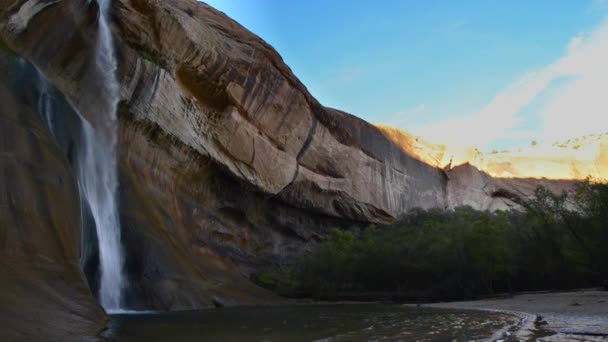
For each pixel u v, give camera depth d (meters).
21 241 12.93
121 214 29.20
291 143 59.66
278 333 12.36
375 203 72.50
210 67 45.31
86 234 21.20
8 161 14.67
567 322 13.10
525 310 19.47
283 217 60.66
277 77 54.34
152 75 37.81
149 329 13.34
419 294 42.06
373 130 77.31
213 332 12.64
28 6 26.08
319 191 63.88
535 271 40.78
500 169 100.81
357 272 47.47
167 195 40.59
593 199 35.09
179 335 11.85
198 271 33.31
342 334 11.80
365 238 55.94
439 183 89.81
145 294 25.66
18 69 21.77
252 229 55.09
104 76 33.25
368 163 73.00
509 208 94.38
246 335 11.84
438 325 13.85
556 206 39.34
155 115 38.62
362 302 39.22
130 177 33.56
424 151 90.31
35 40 27.14
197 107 44.75
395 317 18.09
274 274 49.28
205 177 47.19
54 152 17.48
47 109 23.03
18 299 10.70
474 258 40.22
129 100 36.16
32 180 14.98
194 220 44.31
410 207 80.31
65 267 13.70
